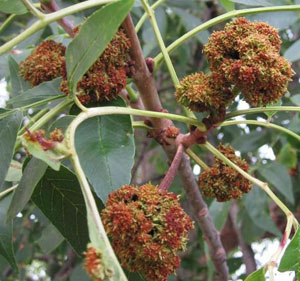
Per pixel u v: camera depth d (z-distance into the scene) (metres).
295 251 0.15
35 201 0.17
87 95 0.18
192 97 0.18
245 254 0.38
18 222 0.30
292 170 0.39
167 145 0.21
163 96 0.48
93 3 0.16
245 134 0.36
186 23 0.33
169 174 0.18
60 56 0.20
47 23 0.15
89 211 0.13
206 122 0.18
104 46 0.15
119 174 0.17
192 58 0.43
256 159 0.38
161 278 0.15
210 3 0.42
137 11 0.31
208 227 0.25
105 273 0.12
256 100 0.17
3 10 0.17
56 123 0.17
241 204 0.37
